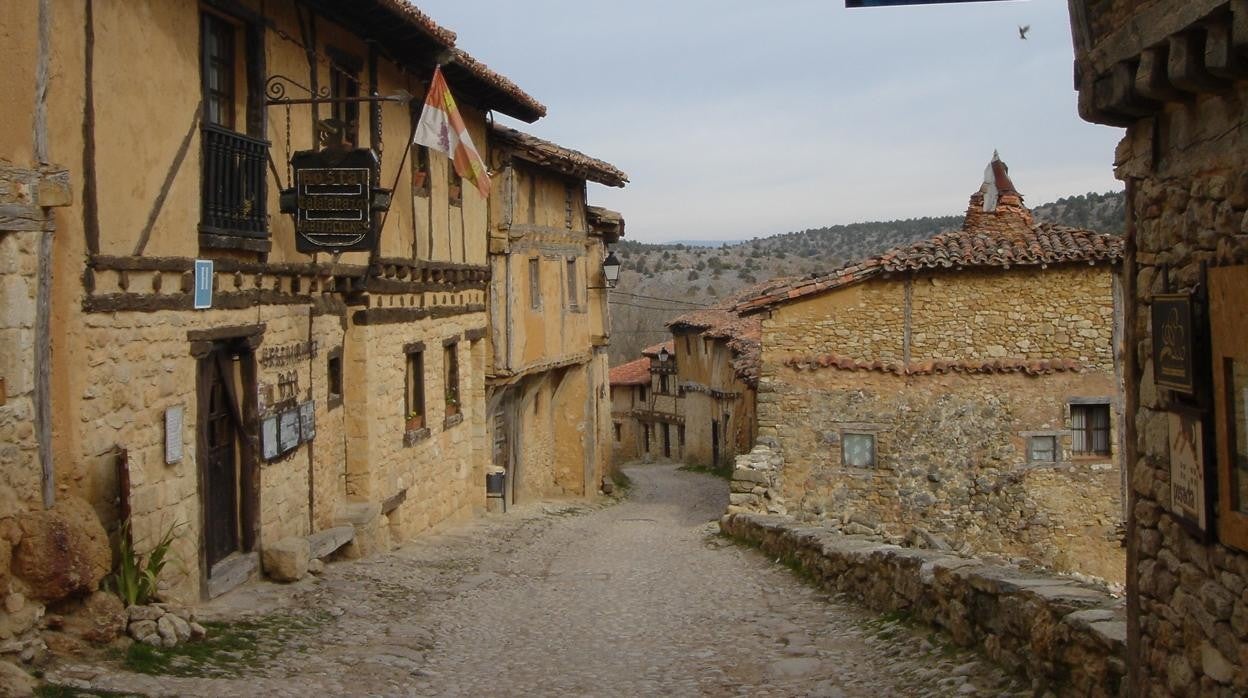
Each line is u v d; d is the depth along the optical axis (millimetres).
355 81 13148
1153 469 5848
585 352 26375
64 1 7535
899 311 18125
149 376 8688
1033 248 17812
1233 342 4766
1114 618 6484
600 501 26656
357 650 8875
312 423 12266
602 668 9016
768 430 18375
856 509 18172
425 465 16406
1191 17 4723
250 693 6961
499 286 20422
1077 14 6219
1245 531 4691
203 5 9758
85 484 7762
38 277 7180
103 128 8039
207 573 9672
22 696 6020
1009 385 17938
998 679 7352
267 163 10898
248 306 10570
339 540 12695
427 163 16250
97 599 7395
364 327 13695
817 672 8539
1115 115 5902
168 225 9016
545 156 21734
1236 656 4883
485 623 10719
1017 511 17859
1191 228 5309
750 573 13742
